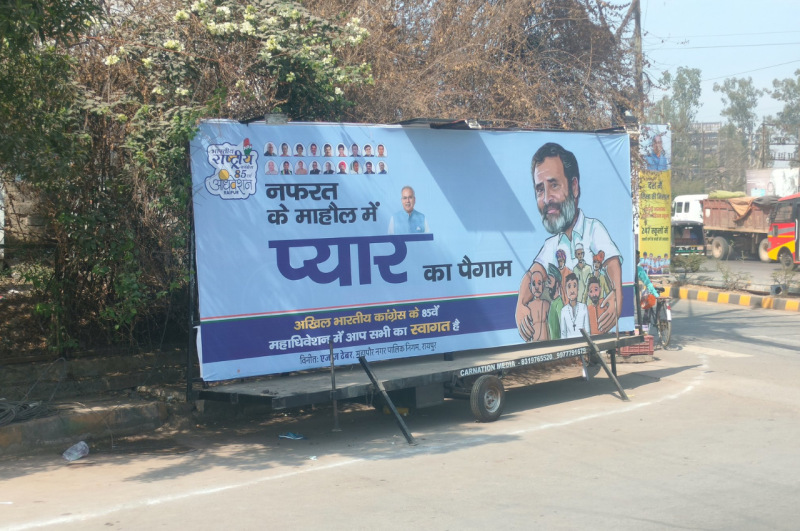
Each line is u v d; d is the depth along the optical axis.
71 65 7.59
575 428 7.75
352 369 8.16
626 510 5.11
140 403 7.86
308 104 8.88
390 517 5.02
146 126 7.16
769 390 9.48
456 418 8.55
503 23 11.51
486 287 8.83
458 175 8.65
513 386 10.66
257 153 7.40
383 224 8.11
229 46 8.30
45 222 8.21
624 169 10.13
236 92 8.29
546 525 4.82
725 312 17.86
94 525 4.88
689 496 5.41
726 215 32.78
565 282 9.52
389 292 8.14
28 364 8.30
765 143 51.72
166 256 8.34
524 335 9.14
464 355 8.97
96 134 7.84
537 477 5.96
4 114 6.73
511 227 9.05
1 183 7.90
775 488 5.58
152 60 7.72
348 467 6.38
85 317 8.70
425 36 11.58
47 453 6.95
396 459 6.63
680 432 7.44
